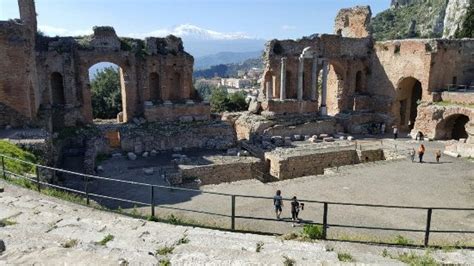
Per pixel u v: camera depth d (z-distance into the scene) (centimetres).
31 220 1009
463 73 4481
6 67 2633
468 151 3098
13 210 1101
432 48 4197
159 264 718
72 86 3403
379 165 2853
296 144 3647
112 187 2316
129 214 1329
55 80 3500
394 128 4000
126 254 730
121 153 3200
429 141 3872
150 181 2477
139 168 2811
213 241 931
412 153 3050
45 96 3344
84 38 3491
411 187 2319
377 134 4328
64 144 3131
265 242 967
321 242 1094
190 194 2161
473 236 1555
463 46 4409
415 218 1792
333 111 4900
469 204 2025
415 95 4872
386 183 2400
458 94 3975
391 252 1048
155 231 1005
